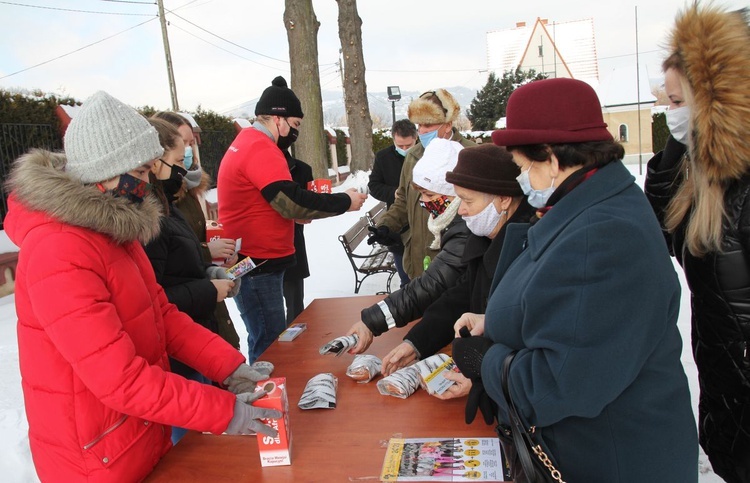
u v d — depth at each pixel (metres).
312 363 2.05
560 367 1.07
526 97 1.21
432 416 1.61
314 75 11.07
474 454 1.39
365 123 15.41
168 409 1.28
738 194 1.44
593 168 1.19
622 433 1.14
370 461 1.41
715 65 1.34
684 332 3.75
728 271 1.48
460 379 1.66
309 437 1.53
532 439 1.17
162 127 2.16
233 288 2.45
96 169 1.34
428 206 2.23
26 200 1.27
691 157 1.52
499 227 1.72
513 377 1.15
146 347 1.45
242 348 4.19
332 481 1.33
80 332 1.22
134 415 1.29
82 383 1.30
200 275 2.23
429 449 1.43
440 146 2.20
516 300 1.23
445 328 1.90
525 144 1.20
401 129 4.55
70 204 1.25
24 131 6.69
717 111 1.35
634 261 1.06
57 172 1.29
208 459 1.47
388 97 14.02
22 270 1.30
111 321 1.26
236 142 2.99
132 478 1.37
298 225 3.90
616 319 1.05
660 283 1.07
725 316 1.52
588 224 1.10
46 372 1.29
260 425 1.36
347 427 1.57
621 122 21.50
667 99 1.71
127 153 1.37
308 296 5.57
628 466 1.14
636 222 1.09
